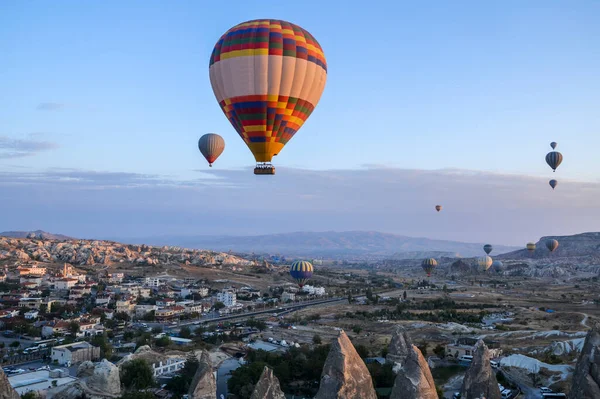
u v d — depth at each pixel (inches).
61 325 7278.5
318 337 6663.4
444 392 4119.1
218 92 3988.7
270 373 2327.8
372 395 2100.1
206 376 2965.1
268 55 3725.4
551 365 4594.0
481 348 2534.5
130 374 4347.9
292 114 3907.5
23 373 4741.6
